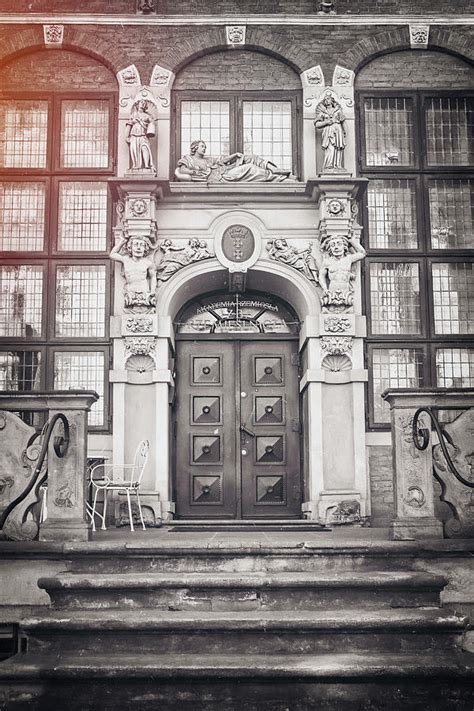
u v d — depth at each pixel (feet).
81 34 40.73
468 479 25.77
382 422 39.04
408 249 40.37
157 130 40.09
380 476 38.45
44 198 40.68
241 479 40.37
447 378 39.70
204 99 41.27
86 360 39.63
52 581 22.06
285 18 40.83
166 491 37.81
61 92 41.01
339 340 38.50
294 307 41.22
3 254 40.04
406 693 19.29
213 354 41.24
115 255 38.70
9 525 24.95
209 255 39.27
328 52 40.88
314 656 20.10
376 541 24.41
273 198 39.52
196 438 40.60
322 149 39.78
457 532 25.40
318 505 37.42
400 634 20.67
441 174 40.86
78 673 19.07
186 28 41.01
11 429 25.76
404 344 39.68
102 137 41.14
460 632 20.70
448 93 41.29
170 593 22.15
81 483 25.50
